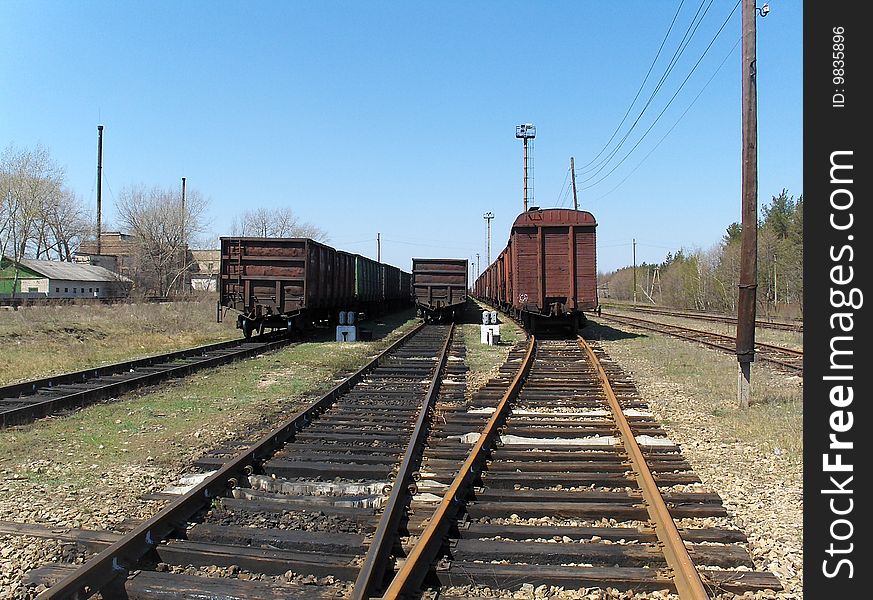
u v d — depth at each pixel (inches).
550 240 969.5
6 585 178.9
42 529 214.7
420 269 1412.4
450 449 326.6
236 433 367.6
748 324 447.5
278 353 788.6
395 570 189.3
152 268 2657.5
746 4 436.5
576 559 197.0
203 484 240.2
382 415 411.8
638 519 234.4
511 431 368.2
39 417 402.3
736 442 350.3
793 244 2185.0
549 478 276.2
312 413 404.2
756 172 444.1
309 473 291.6
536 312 965.8
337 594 172.7
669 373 620.7
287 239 937.5
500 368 631.2
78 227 3149.6
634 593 180.1
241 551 197.5
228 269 937.5
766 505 250.5
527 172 2263.8
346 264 1243.2
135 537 191.3
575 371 621.3
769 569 195.5
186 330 1086.4
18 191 2479.1
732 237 3275.1
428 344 900.6
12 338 820.0
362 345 903.7
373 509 237.1
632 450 302.2
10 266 2394.2
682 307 2977.4
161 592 173.5
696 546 205.0
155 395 488.1
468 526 219.6
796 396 463.8
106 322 1053.8
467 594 179.0
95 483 274.4
